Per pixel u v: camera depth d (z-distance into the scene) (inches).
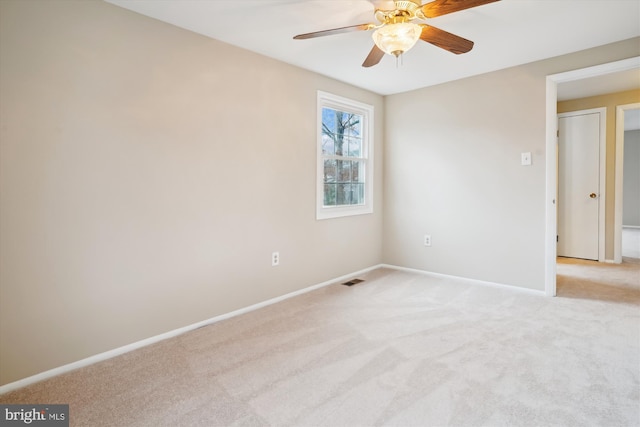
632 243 236.8
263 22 98.0
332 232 152.4
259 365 83.8
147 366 84.1
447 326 105.0
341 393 72.1
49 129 78.4
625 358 84.4
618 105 178.7
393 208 176.4
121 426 63.1
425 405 67.7
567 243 199.2
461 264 154.3
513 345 92.0
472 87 146.8
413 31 76.2
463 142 150.6
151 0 85.7
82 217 83.9
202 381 77.3
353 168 165.9
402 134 170.7
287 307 123.6
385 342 94.9
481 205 147.0
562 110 196.5
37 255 77.9
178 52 99.8
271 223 127.3
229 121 112.7
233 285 116.2
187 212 103.5
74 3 81.1
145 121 93.6
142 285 95.0
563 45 115.7
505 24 100.3
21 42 74.3
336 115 156.6
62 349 82.0
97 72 85.0
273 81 125.3
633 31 105.7
